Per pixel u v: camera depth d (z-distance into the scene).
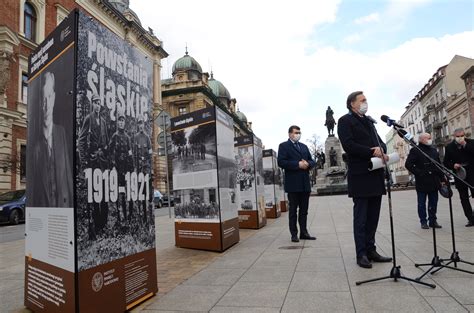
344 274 4.27
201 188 6.83
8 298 4.04
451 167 7.68
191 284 4.25
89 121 3.21
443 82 61.03
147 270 3.81
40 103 3.58
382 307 3.14
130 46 3.84
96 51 3.34
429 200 7.64
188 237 6.95
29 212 3.65
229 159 7.29
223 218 6.64
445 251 5.26
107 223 3.32
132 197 3.69
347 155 4.92
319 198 24.80
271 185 12.72
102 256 3.23
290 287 3.87
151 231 3.94
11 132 23.75
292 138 7.28
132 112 3.79
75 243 2.98
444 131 62.38
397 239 6.48
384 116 4.43
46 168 3.41
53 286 3.23
